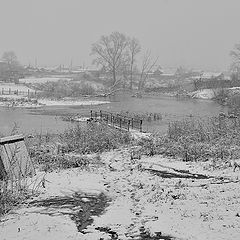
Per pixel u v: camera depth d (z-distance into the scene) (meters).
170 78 107.81
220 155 17.06
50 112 47.62
